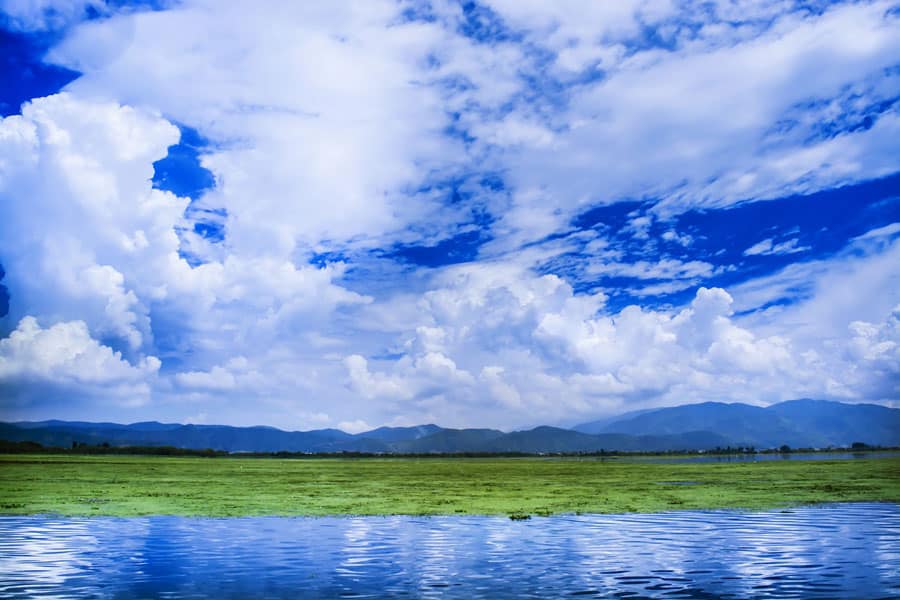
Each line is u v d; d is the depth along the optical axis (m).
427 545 26.64
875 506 43.44
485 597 17.53
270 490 57.31
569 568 21.61
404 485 66.00
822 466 118.56
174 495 50.59
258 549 25.55
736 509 41.59
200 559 23.16
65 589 18.45
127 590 18.33
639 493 54.59
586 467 129.75
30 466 104.00
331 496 51.16
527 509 41.53
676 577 20.23
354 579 19.83
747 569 21.52
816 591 18.47
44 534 29.55
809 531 30.98
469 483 69.94
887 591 18.41
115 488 57.44
